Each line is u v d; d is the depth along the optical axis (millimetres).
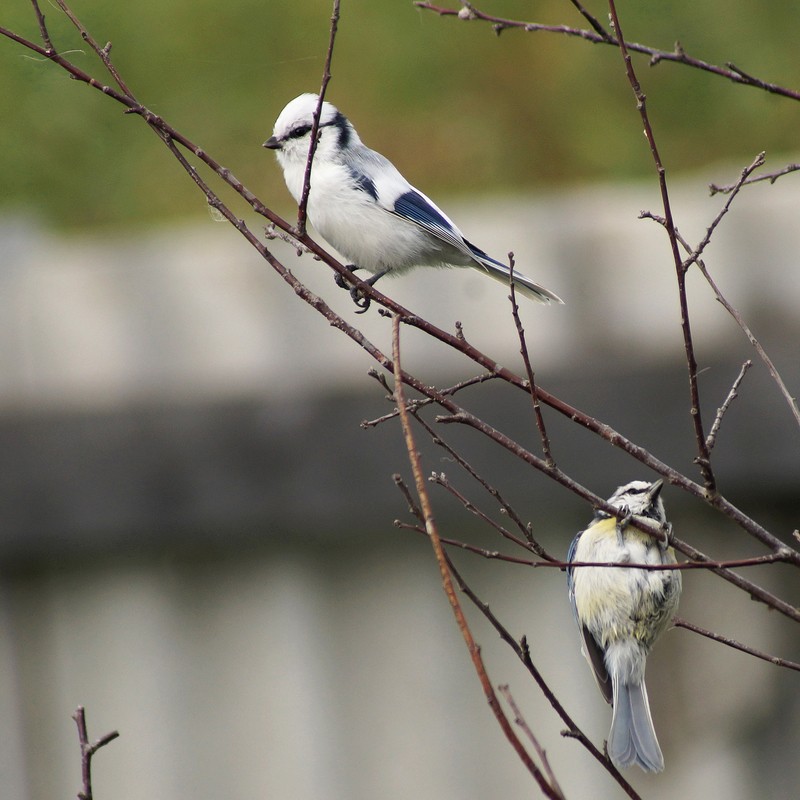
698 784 11016
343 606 11383
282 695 11484
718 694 11039
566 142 14008
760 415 10672
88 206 13664
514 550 11047
